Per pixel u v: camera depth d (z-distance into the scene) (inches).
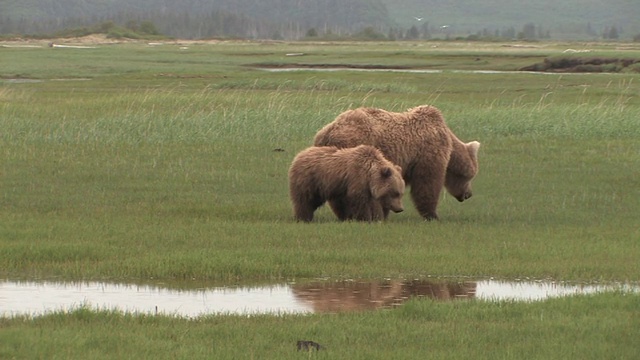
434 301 1515.7
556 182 2854.3
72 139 3479.3
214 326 1353.3
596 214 2384.4
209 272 1729.8
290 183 2210.9
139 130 3666.3
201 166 3024.1
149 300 1566.2
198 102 4751.5
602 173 3016.7
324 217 2298.2
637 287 1691.7
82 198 2466.8
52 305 1514.5
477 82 7180.1
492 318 1434.5
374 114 2317.9
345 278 1739.7
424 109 2361.0
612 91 6092.5
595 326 1379.2
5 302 1530.5
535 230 2162.9
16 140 3435.0
